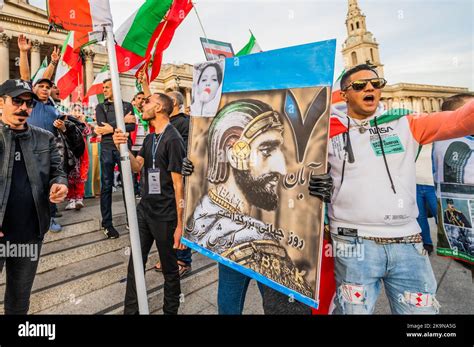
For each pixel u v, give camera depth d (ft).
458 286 8.19
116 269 8.29
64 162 8.68
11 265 5.23
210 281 9.10
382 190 4.29
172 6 7.72
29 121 8.08
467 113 3.69
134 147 14.15
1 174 4.91
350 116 4.75
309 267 3.76
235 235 4.54
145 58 8.80
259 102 4.39
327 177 3.67
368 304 4.32
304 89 3.94
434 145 6.81
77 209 12.07
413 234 4.28
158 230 6.40
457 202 6.30
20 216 5.14
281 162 4.13
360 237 4.38
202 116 5.09
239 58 4.68
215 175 4.86
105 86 10.74
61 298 7.09
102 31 5.80
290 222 3.99
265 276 4.17
